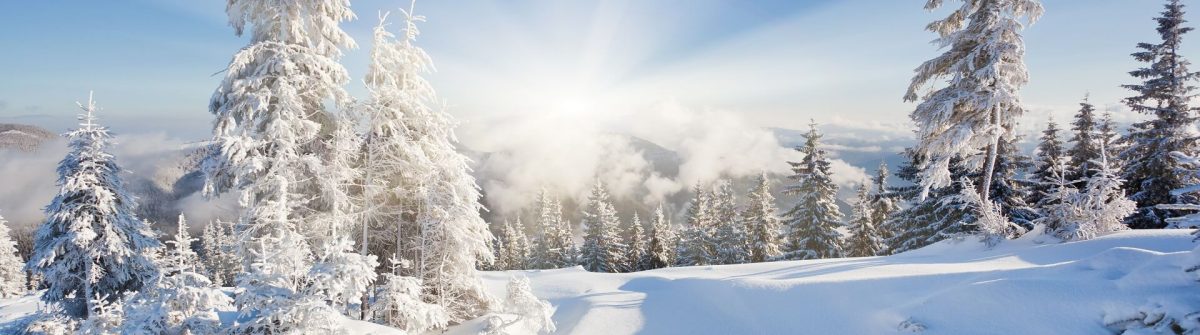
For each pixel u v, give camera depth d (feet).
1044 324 21.89
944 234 78.74
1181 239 37.37
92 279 45.06
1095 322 21.02
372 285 42.14
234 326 26.48
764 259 118.21
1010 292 24.39
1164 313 19.07
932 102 60.64
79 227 44.73
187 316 27.12
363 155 42.11
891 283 30.76
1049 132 90.12
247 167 34.53
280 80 36.01
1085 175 82.23
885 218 108.99
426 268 42.42
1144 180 75.05
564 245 180.34
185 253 28.32
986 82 55.42
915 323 24.91
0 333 47.60
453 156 41.55
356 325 30.37
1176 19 74.28
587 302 43.68
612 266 151.94
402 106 40.19
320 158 39.88
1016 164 77.05
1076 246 40.73
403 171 40.91
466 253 41.57
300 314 26.21
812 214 102.99
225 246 37.27
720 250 129.49
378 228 44.04
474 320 41.70
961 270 35.09
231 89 36.78
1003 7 54.49
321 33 39.09
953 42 58.75
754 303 34.32
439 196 40.01
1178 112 72.49
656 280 49.75
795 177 106.32
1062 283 24.02
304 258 31.83
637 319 36.91
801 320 30.14
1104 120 87.97
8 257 129.70
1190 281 20.21
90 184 45.70
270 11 37.88
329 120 41.45
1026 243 49.80
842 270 40.75
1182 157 22.67
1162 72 75.46
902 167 91.50
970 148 58.85
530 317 35.88
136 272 48.55
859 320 27.94
